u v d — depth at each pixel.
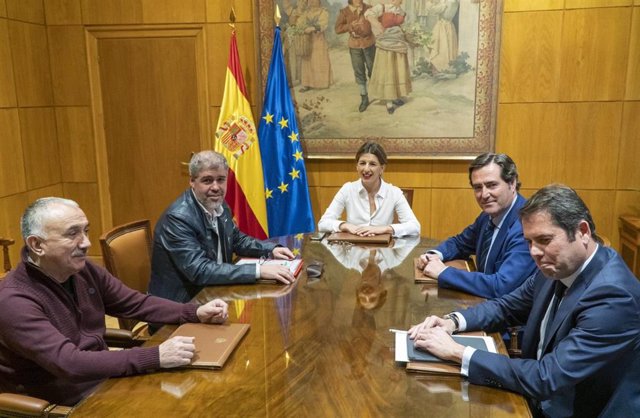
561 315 1.49
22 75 4.22
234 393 1.38
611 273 1.42
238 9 4.22
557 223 1.40
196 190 2.45
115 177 4.65
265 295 2.12
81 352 1.55
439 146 4.19
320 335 1.73
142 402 1.34
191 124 4.47
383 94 4.17
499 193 2.23
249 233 4.12
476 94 4.06
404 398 1.35
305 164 4.38
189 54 4.36
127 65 4.44
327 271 2.41
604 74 3.90
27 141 4.29
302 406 1.31
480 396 1.36
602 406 1.45
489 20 3.93
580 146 4.04
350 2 4.06
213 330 1.76
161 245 2.39
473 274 2.14
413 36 4.04
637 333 1.37
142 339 2.14
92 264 1.98
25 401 1.49
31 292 1.68
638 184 4.00
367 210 3.33
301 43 4.17
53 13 4.41
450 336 1.63
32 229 1.66
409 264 2.51
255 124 4.34
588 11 3.83
